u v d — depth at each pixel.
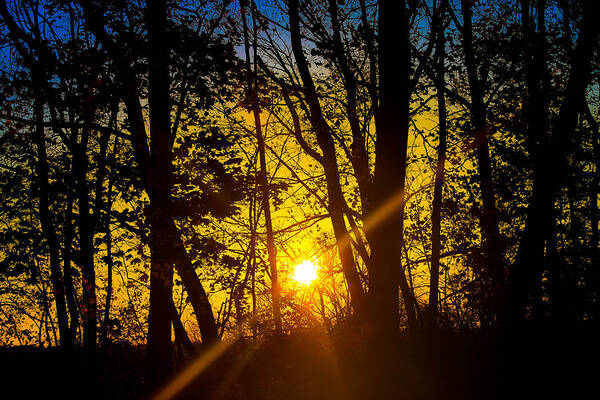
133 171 14.88
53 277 18.36
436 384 12.15
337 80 17.50
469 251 16.89
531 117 14.92
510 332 13.00
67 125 14.73
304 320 17.70
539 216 13.72
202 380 15.99
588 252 13.60
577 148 15.53
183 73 13.88
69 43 13.59
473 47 16.03
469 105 17.20
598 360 11.99
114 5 13.59
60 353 18.16
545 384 11.64
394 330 12.97
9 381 16.38
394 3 13.10
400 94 12.97
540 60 14.76
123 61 13.31
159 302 15.77
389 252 12.91
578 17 14.38
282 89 16.77
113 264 16.80
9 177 17.83
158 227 13.81
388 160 12.93
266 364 15.59
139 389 15.79
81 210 16.92
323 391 13.19
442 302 16.31
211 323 17.05
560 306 13.36
